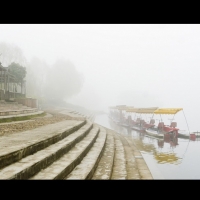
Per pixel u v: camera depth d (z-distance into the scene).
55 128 10.96
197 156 13.38
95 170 7.72
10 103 23.92
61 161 6.54
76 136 10.38
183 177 8.87
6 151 5.05
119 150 13.12
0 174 4.12
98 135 16.52
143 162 10.79
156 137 22.48
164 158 12.75
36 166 5.12
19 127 10.94
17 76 32.03
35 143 6.39
